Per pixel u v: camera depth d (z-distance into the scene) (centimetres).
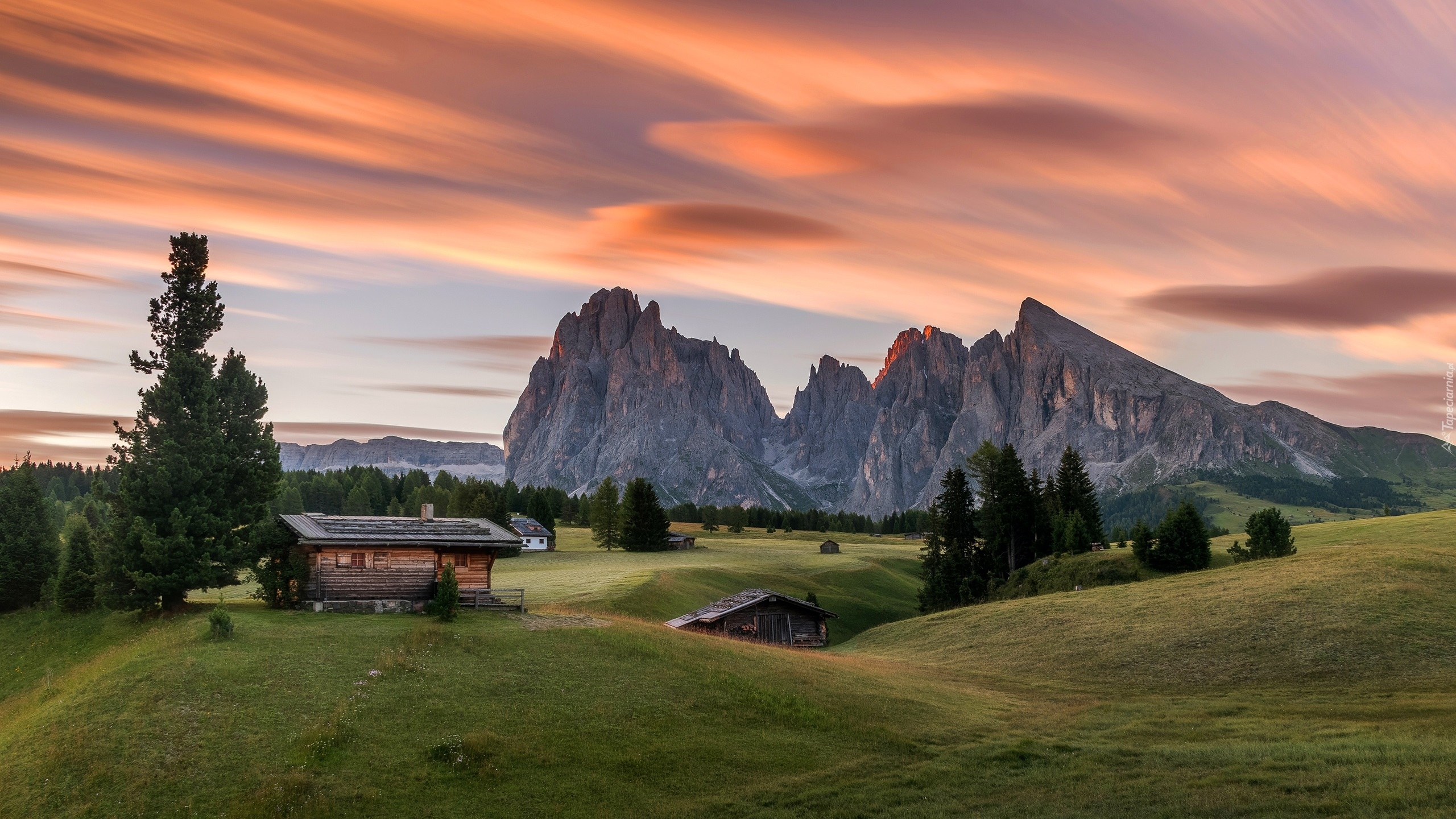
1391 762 2666
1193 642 4816
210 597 6975
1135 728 3475
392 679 3484
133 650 3888
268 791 2666
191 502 5003
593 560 13175
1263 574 5972
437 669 3638
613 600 7881
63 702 3316
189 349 5466
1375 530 9050
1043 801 2691
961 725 3603
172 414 5166
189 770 2761
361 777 2806
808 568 13100
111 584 4884
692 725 3394
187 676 3312
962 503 11638
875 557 15575
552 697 3497
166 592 4822
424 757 2961
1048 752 3183
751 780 3011
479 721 3238
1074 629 5569
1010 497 11225
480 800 2764
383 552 4766
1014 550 11231
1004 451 11462
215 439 5162
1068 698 4138
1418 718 3331
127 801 2619
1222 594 5584
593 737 3212
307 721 3088
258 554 5031
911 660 5578
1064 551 10356
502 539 5006
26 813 2620
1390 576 5319
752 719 3506
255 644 3734
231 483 5272
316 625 4141
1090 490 12250
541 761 3006
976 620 6550
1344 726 3247
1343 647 4356
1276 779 2620
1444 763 2580
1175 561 8388
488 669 3706
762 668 4125
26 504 6469
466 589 4922
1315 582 5400
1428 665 4034
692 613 7100
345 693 3322
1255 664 4359
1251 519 8688
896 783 2950
